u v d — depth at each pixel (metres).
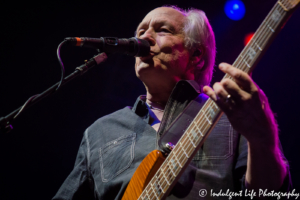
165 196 1.07
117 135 1.49
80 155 1.60
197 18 1.64
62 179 3.98
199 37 1.61
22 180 3.92
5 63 3.95
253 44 0.93
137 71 1.55
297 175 3.31
